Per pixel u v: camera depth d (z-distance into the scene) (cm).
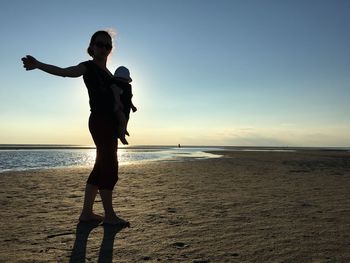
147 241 307
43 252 277
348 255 269
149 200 547
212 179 925
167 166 1527
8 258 261
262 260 257
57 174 1081
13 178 943
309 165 1639
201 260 257
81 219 390
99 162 376
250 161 2048
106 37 380
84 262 253
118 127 378
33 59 331
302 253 274
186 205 497
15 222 385
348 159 2359
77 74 361
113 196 594
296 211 450
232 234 331
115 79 377
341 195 609
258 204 507
